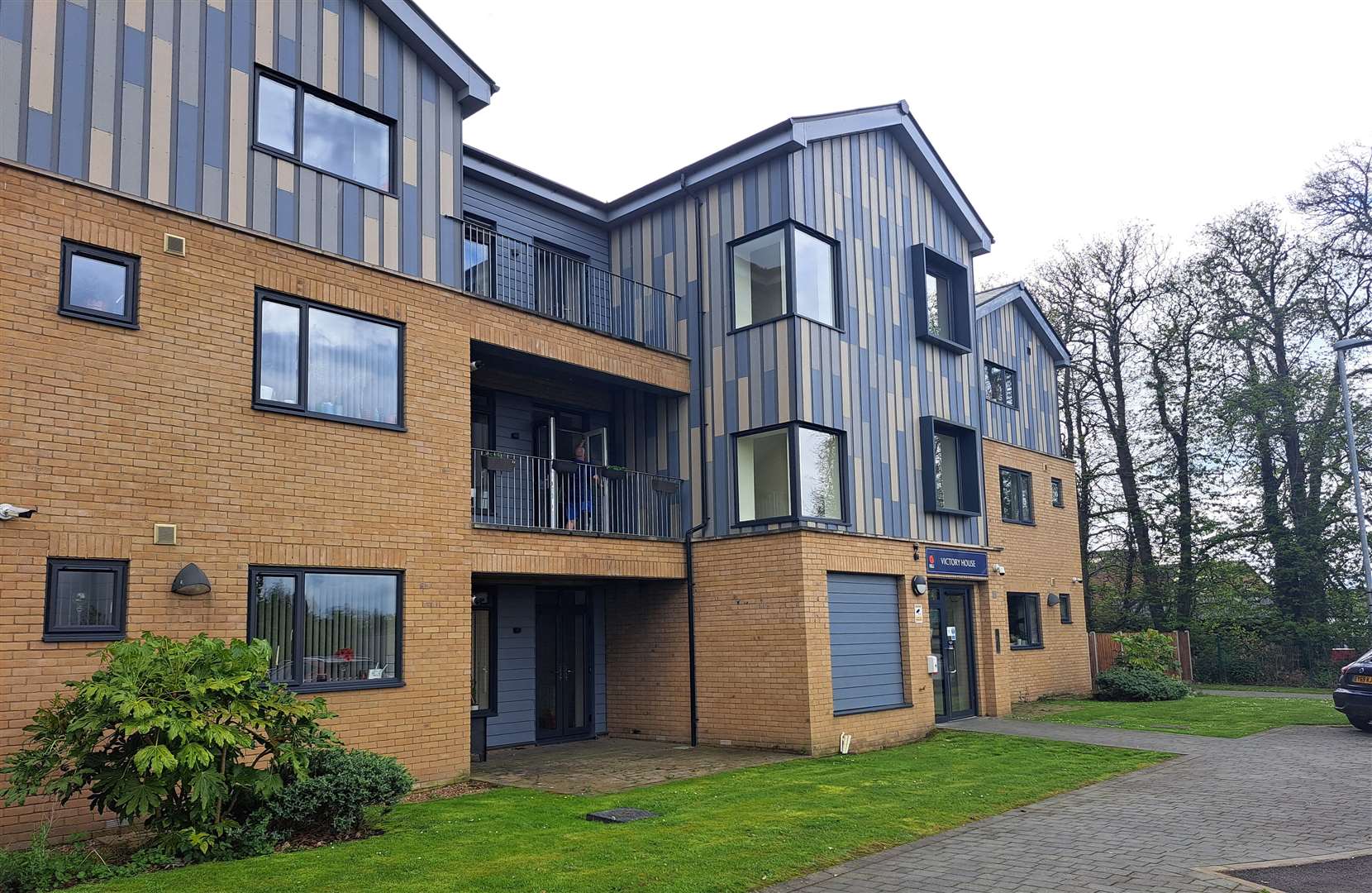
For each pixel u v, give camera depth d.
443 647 11.19
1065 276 33.53
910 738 14.92
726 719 14.12
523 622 14.99
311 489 10.18
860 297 15.64
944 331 17.98
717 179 15.27
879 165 16.64
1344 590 27.80
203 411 9.40
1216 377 30.42
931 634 16.31
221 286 9.67
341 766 8.16
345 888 6.34
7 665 7.91
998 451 21.67
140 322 9.03
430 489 11.33
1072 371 33.56
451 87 12.28
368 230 11.08
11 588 8.00
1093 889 6.63
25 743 7.90
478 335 12.18
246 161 10.04
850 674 14.19
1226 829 8.44
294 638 9.91
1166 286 31.33
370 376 10.95
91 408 8.63
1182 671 26.70
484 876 6.63
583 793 10.31
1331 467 28.00
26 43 8.59
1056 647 22.55
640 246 16.31
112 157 9.02
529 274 15.40
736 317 14.84
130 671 7.05
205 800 6.95
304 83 10.68
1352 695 14.91
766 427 14.12
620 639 15.74
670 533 15.03
